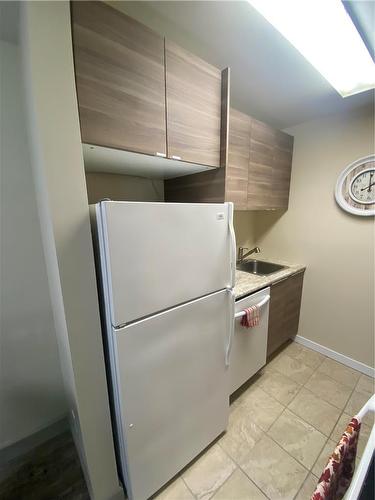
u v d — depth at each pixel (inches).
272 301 76.1
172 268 38.7
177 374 43.1
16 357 52.2
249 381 76.1
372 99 67.8
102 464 41.6
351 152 75.4
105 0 37.6
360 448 54.3
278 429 59.7
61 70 29.4
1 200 46.8
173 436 45.0
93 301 36.1
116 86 35.2
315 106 73.2
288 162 87.6
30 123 37.0
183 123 45.0
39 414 56.7
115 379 37.1
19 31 37.7
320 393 71.2
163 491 46.6
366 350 79.2
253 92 65.5
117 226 31.4
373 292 76.0
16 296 50.6
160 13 40.6
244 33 45.2
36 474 50.3
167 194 71.9
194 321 44.1
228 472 50.0
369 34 42.4
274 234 100.3
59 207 31.5
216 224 44.8
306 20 40.2
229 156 61.1
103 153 39.7
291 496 45.8
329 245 84.4
